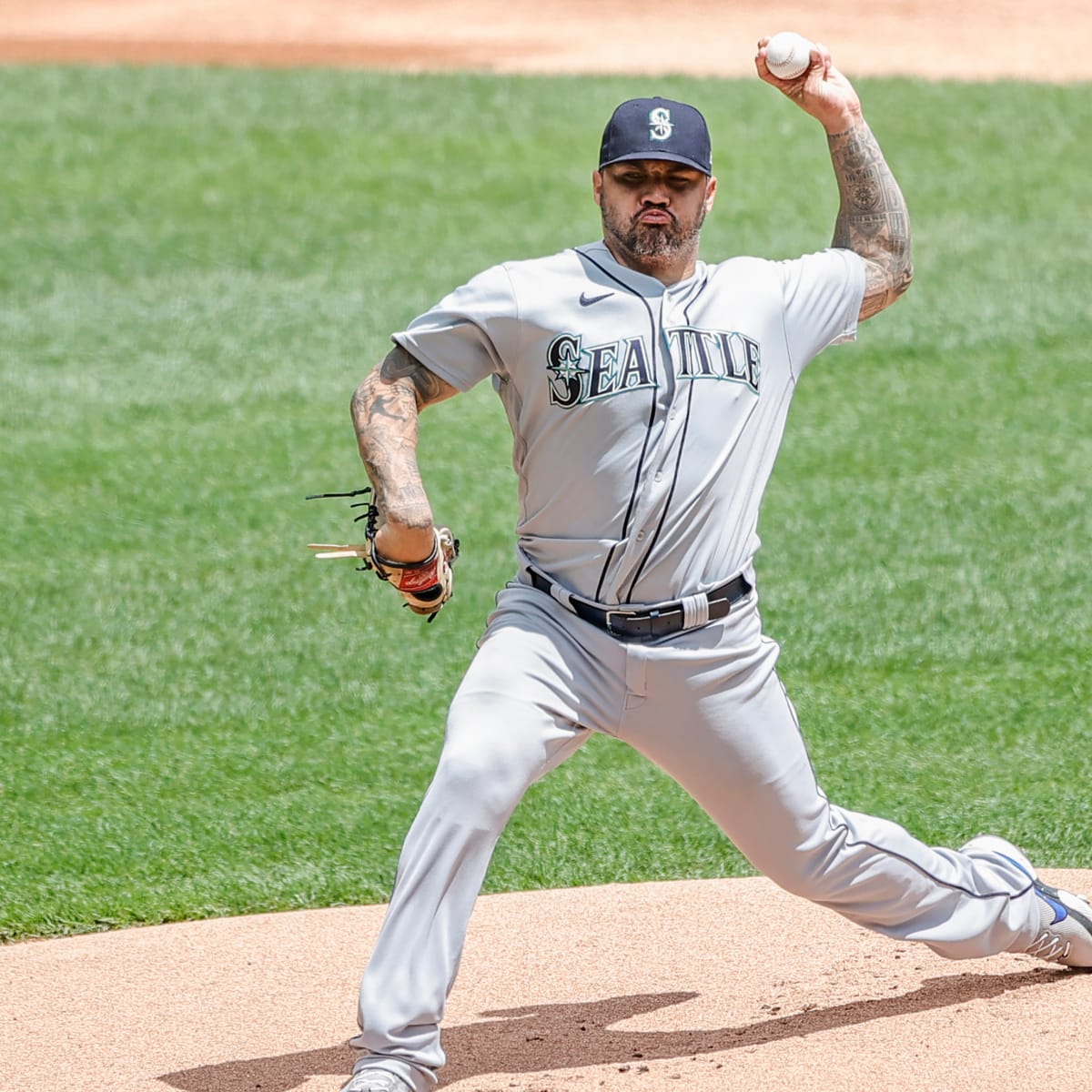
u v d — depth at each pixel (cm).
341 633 3253
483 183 6888
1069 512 3816
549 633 1398
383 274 5894
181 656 3141
